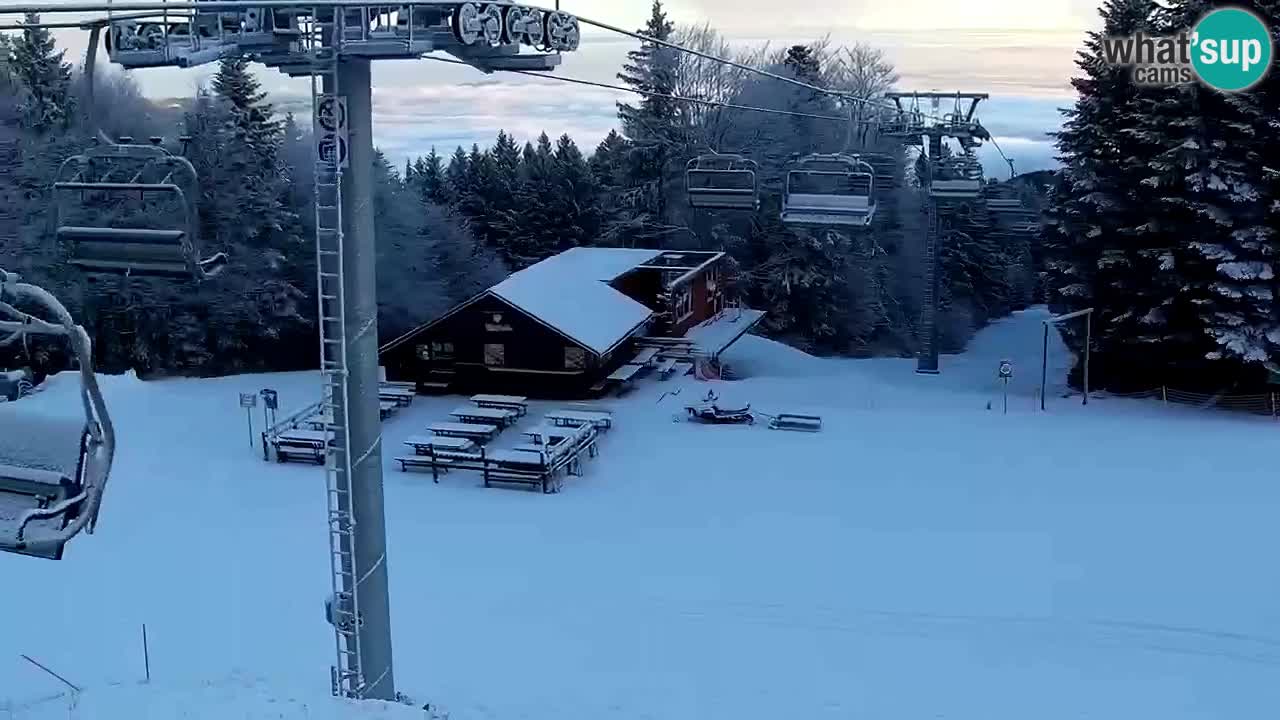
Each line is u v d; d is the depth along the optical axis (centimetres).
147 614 1945
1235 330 3744
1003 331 7456
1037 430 3366
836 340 6719
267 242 5297
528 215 7288
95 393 841
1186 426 3425
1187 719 1617
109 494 2678
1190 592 2094
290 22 1241
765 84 6650
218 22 1256
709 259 5328
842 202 2925
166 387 3984
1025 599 2070
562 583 2155
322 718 1161
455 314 3859
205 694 1234
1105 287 4141
